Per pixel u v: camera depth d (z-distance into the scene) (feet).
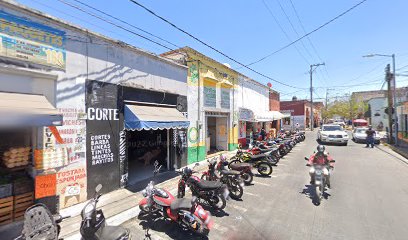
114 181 25.98
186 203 17.16
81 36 22.59
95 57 23.95
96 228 13.76
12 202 17.90
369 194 25.44
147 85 30.94
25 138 20.04
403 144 68.18
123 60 27.25
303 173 35.19
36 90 19.40
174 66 36.63
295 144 69.41
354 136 81.66
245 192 26.30
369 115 153.89
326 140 70.49
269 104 85.76
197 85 42.63
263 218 19.51
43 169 19.62
